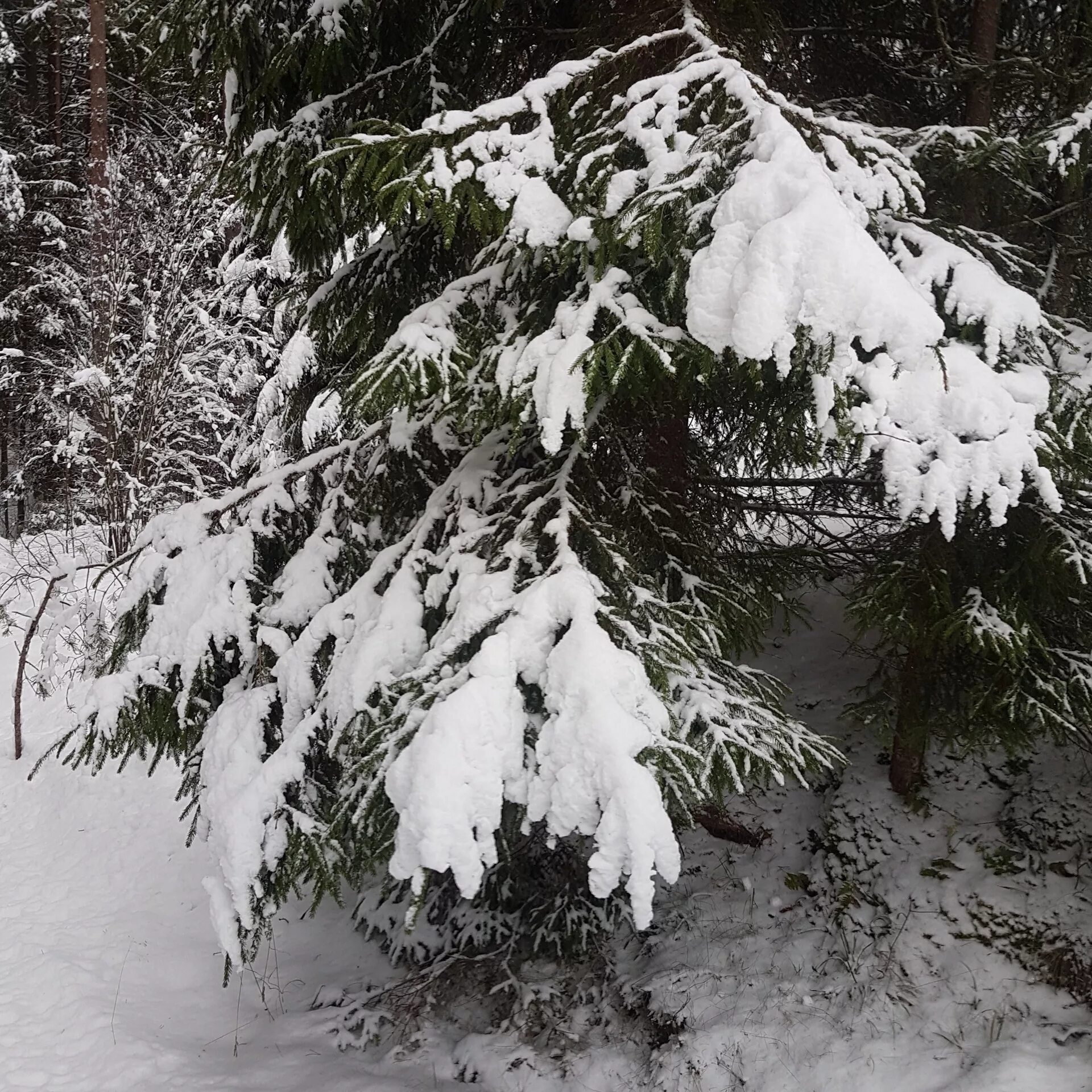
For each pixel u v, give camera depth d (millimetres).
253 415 8930
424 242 3682
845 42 3973
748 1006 3615
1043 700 3045
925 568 3139
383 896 4711
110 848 5906
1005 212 3609
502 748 1971
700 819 4492
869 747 4379
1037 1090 2781
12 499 11406
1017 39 4164
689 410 3182
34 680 7539
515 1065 3719
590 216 2328
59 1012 4270
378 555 2891
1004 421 2168
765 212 1994
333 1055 4000
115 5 8680
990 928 3428
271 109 3664
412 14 3523
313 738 2586
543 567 2439
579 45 3451
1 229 9883
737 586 3314
